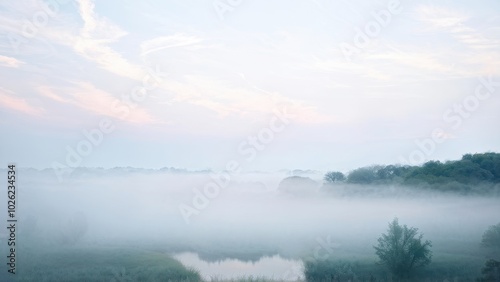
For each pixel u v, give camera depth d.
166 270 41.53
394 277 38.72
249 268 49.72
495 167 83.62
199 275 42.38
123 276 38.38
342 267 42.75
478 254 44.69
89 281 37.00
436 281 36.50
